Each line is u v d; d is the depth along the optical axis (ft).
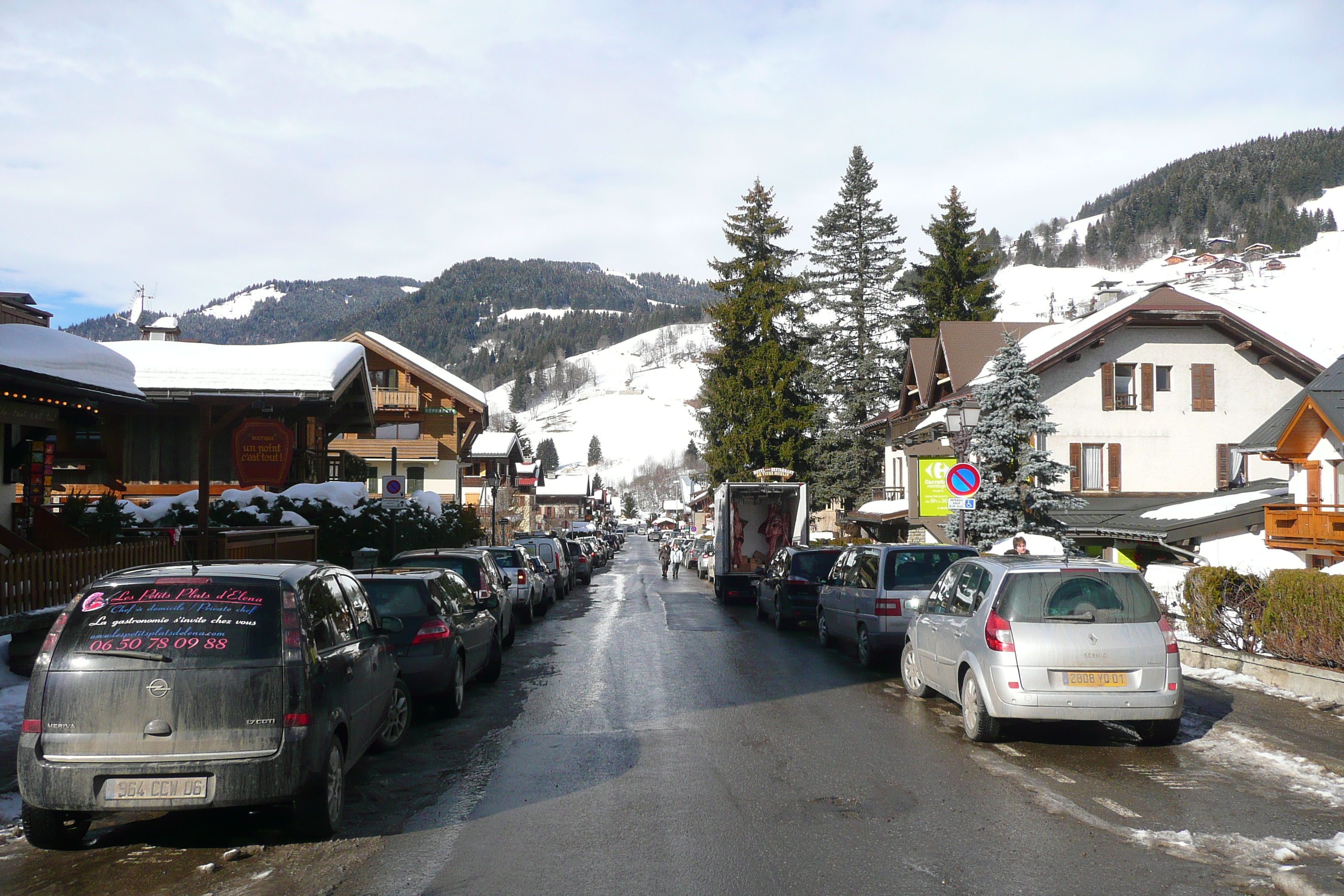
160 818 21.50
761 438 144.05
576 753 27.40
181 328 122.72
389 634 26.05
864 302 178.40
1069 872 17.66
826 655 49.19
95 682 18.71
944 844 19.25
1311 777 24.17
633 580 131.95
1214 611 41.27
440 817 21.52
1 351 36.11
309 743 19.34
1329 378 69.77
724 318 151.02
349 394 79.15
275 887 17.31
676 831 20.25
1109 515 94.12
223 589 19.67
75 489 73.10
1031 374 73.56
